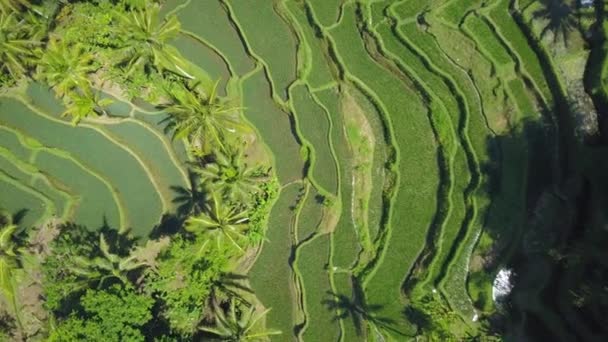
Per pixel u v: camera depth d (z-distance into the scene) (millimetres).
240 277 24234
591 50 21453
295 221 24250
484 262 21625
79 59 23547
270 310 23828
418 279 22406
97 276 22469
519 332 20688
